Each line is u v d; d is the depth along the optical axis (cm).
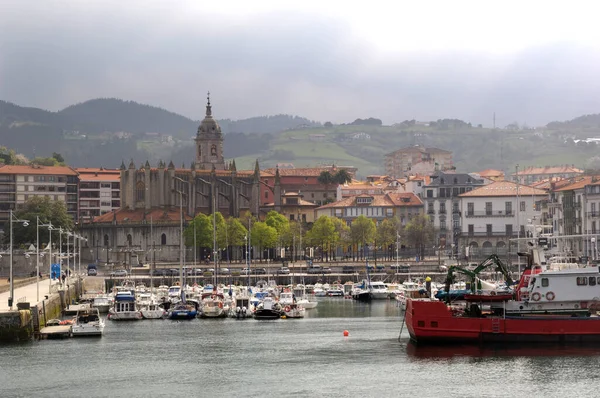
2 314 18525
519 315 17025
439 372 15450
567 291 16962
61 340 19500
